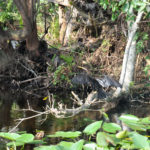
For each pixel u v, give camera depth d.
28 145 6.70
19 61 16.42
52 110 9.10
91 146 4.86
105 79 9.41
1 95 14.10
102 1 11.41
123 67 12.48
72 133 5.57
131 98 12.89
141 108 11.50
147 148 4.61
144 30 14.59
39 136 7.19
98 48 17.70
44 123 8.84
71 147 4.65
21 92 15.16
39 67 16.66
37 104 11.88
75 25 19.30
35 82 16.33
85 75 9.84
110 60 17.02
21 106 11.39
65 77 15.16
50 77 16.00
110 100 12.15
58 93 15.01
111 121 9.03
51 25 22.77
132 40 12.76
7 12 15.57
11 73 16.66
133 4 8.59
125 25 15.62
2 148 6.29
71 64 15.49
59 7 20.42
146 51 16.00
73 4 17.30
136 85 14.30
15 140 5.34
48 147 4.68
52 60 15.74
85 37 18.48
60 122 9.02
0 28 12.09
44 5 17.61
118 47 17.17
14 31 12.27
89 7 17.83
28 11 12.15
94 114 10.20
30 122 8.96
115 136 4.75
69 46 18.20
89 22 17.89
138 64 15.87
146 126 5.75
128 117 6.07
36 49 15.55
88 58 17.14
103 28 17.88
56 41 20.77
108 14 17.50
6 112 10.23
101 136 4.63
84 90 15.43
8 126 8.45
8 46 15.98
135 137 4.84
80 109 9.98
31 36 14.12
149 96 13.86
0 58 16.09
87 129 5.42
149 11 10.14
